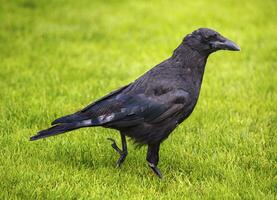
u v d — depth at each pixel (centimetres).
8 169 927
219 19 2216
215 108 1290
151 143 915
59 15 2262
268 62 1725
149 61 1717
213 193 862
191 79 911
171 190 884
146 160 944
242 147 1059
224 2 2511
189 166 985
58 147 1030
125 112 885
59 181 899
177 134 1134
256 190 880
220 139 1098
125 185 895
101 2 2502
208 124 1186
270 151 1038
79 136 1097
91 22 2177
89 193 866
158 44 1894
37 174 912
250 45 1905
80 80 1499
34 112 1217
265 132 1145
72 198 848
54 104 1291
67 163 976
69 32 2023
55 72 1554
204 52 912
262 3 2506
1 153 993
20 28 2044
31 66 1616
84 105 1305
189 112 916
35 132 1123
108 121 883
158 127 898
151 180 937
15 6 2347
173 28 2094
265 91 1431
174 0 2536
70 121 880
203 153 1040
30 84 1441
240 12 2352
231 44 900
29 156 999
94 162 982
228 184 898
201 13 2292
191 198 854
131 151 1045
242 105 1327
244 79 1545
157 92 895
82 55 1764
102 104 896
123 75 1577
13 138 1072
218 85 1480
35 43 1875
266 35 2034
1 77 1502
